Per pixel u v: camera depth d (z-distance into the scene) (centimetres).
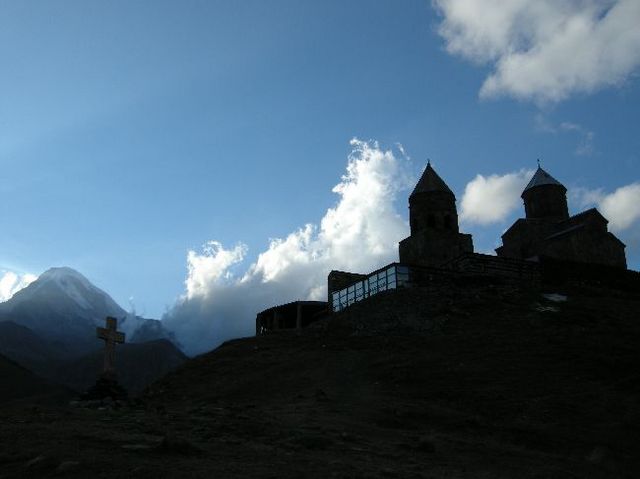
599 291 4547
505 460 1562
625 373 2559
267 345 3725
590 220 5881
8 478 897
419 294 3984
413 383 2531
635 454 1781
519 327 3362
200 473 973
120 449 1095
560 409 2141
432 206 5853
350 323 3872
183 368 3444
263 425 1550
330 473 1083
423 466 1326
